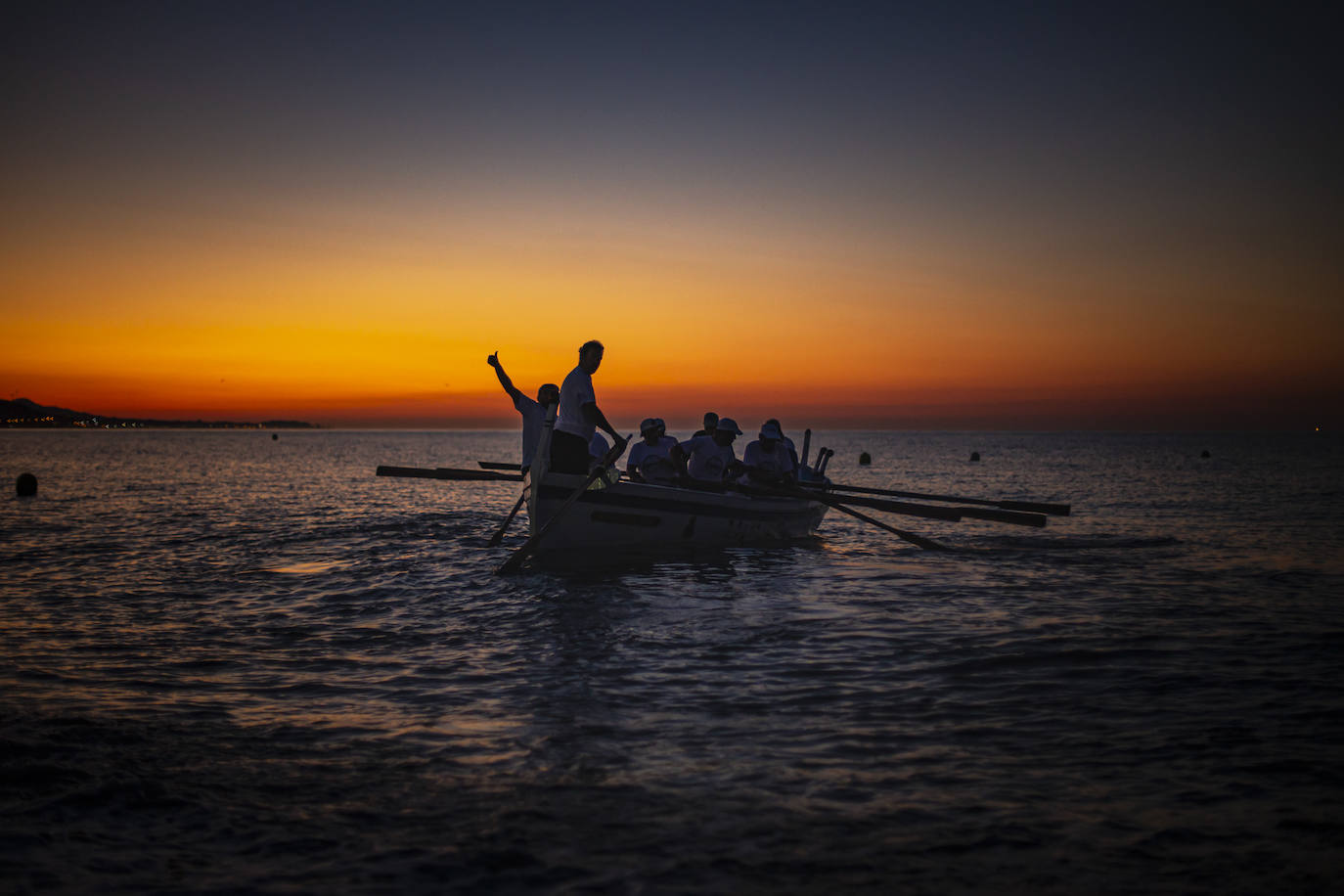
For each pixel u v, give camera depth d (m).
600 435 14.51
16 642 7.71
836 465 70.69
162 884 3.39
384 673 6.62
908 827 3.88
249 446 122.94
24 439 166.62
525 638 7.77
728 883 3.38
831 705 5.73
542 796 4.22
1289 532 16.86
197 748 4.91
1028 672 6.58
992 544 15.08
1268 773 4.52
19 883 3.38
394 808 4.09
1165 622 8.40
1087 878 3.42
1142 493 29.44
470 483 34.62
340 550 14.12
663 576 11.20
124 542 15.27
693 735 5.14
